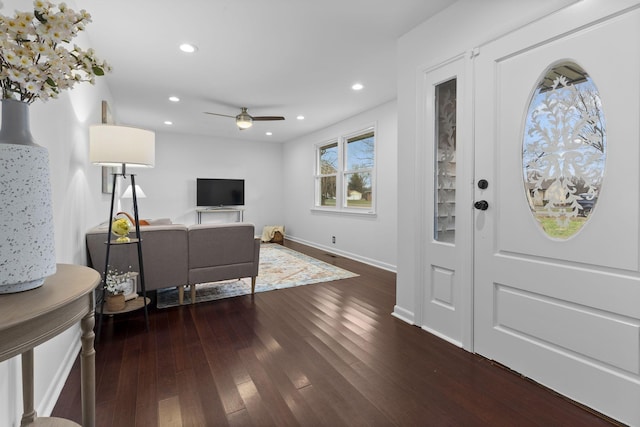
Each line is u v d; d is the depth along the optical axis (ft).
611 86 4.76
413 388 5.69
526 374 6.00
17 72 2.80
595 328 5.05
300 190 23.65
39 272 3.04
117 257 8.85
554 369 5.57
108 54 9.87
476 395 5.49
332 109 16.10
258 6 7.47
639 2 4.45
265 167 25.72
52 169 5.53
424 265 8.20
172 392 5.54
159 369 6.29
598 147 4.98
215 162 23.79
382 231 15.48
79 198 7.64
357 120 17.08
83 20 3.20
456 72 7.20
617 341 4.81
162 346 7.27
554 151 5.53
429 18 7.91
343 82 12.35
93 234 8.50
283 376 6.06
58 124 5.89
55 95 3.31
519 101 5.98
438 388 5.69
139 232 8.45
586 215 5.15
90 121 8.93
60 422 4.07
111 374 6.10
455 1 7.18
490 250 6.57
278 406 5.20
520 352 6.10
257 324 8.58
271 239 23.66
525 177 5.98
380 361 6.63
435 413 5.04
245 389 5.65
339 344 7.39
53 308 2.72
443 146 7.79
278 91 13.37
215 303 10.28
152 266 9.45
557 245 5.48
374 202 15.94
